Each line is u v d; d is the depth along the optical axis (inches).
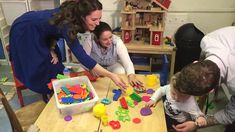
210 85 44.9
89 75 63.5
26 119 62.2
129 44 100.7
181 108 56.6
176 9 108.4
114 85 61.9
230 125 59.3
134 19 97.6
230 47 51.2
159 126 48.5
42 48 66.1
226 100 94.7
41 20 62.7
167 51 97.3
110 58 78.8
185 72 46.3
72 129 47.4
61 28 55.9
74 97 52.6
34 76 68.6
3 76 111.8
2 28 111.0
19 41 65.7
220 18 109.3
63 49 109.3
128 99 56.2
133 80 63.8
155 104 55.4
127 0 98.0
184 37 102.7
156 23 100.9
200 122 53.9
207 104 82.7
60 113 51.6
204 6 107.3
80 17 56.1
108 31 72.6
